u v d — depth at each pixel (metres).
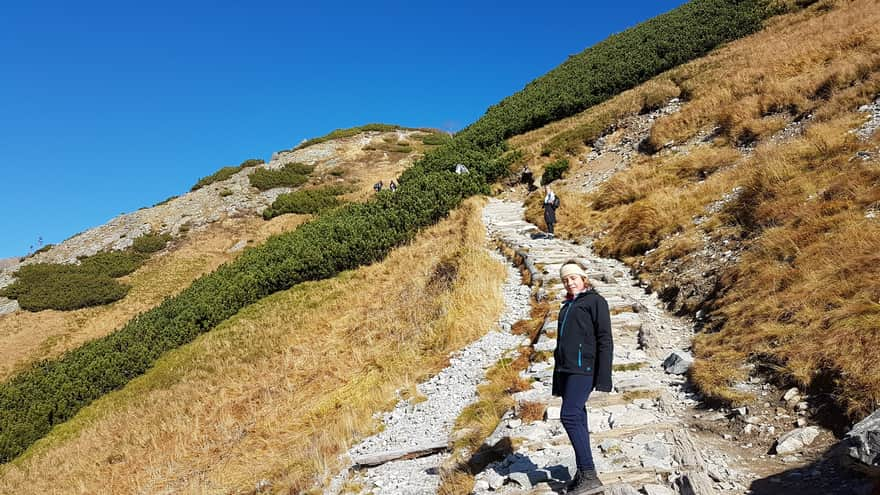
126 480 10.11
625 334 8.77
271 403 11.53
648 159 19.44
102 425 13.59
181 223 36.19
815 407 5.29
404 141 53.56
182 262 30.83
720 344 7.30
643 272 11.55
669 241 12.08
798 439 4.88
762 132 15.62
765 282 7.90
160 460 10.53
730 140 16.75
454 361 9.84
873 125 11.40
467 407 7.60
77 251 34.25
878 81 13.42
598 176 21.14
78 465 11.76
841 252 7.30
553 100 34.50
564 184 22.12
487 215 21.48
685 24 37.03
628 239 13.57
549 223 16.97
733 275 8.73
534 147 27.05
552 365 7.89
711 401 6.08
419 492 5.76
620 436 5.43
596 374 4.34
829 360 5.57
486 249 16.75
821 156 11.10
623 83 32.19
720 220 11.37
